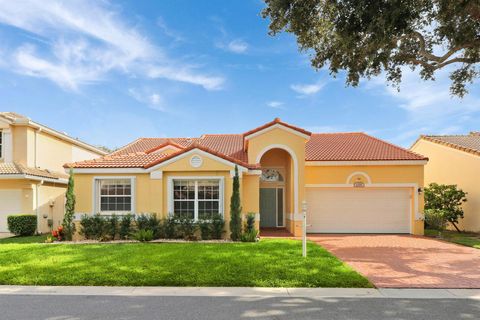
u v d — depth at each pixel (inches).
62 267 377.1
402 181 761.6
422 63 544.7
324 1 443.5
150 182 625.9
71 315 250.4
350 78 529.0
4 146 792.9
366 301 282.7
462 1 404.8
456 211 771.4
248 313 253.6
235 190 597.9
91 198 629.0
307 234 749.9
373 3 389.7
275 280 334.6
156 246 513.7
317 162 766.5
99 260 408.2
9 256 435.2
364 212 776.3
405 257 469.7
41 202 807.1
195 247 503.5
